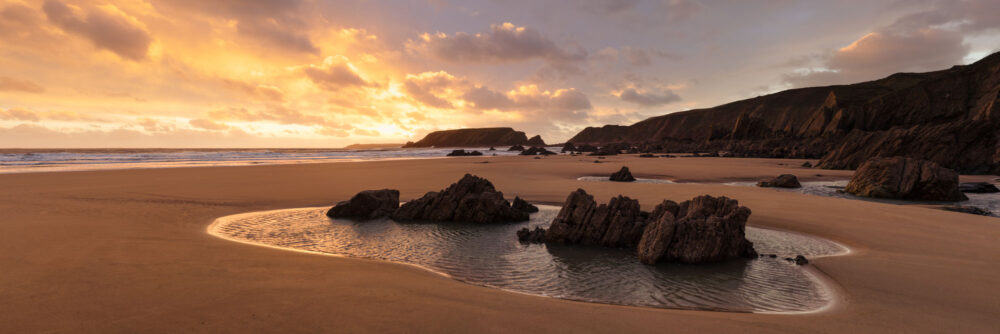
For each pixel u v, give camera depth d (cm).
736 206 1392
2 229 1285
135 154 9862
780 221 1677
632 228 1450
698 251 1201
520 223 1852
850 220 1653
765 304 868
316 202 2289
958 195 2617
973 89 8656
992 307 768
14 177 3481
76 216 1667
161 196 2389
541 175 4119
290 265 941
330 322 580
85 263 884
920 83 9525
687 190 2592
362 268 962
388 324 582
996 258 1120
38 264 866
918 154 4622
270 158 8444
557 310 679
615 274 1102
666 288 987
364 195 1962
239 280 790
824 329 648
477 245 1441
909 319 710
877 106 9731
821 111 11062
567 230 1491
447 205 1923
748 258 1238
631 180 3638
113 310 604
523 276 1088
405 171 4525
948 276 965
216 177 3675
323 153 12775
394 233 1623
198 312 603
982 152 4331
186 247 1108
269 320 580
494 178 3666
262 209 2073
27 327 536
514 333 569
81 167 4962
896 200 2689
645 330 602
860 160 4856
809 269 1102
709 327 629
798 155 7219
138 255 983
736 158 7388
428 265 1183
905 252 1220
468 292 778
